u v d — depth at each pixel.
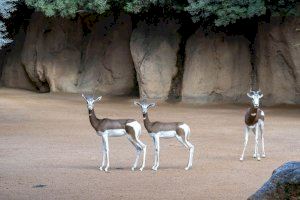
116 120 17.47
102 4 41.50
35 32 51.19
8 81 54.47
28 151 21.20
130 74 46.34
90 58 48.56
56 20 50.41
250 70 41.88
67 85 48.66
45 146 22.50
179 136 17.48
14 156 20.02
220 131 27.73
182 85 42.25
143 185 14.90
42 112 36.12
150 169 17.50
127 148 21.91
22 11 53.69
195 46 42.25
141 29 44.16
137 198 13.23
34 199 13.13
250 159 19.53
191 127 29.31
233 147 22.47
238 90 41.84
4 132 27.03
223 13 38.38
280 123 31.11
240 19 41.53
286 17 38.78
